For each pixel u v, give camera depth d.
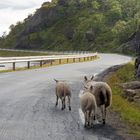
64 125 11.31
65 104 15.11
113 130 10.92
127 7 176.75
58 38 167.38
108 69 34.16
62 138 9.72
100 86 11.56
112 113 13.73
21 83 22.30
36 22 196.12
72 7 192.88
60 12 192.50
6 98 16.27
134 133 10.72
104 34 144.75
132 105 16.62
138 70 27.66
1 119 11.96
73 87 20.70
